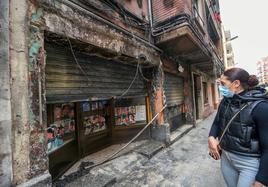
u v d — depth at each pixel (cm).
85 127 394
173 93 633
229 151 170
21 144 175
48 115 290
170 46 512
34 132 188
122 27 377
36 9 198
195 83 948
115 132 481
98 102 438
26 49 185
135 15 425
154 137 504
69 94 276
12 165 166
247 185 151
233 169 178
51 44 250
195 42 492
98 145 429
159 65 498
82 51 305
